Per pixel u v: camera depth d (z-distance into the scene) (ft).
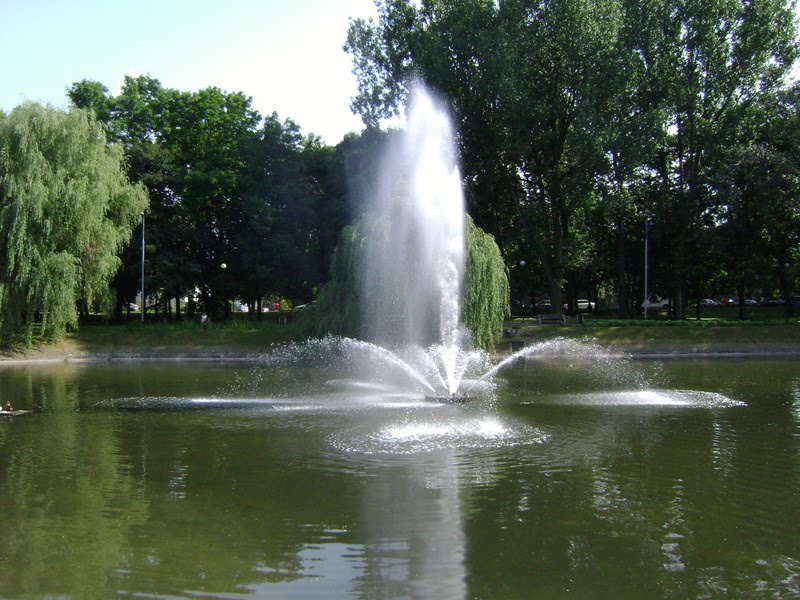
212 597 20.07
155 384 70.90
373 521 26.30
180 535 25.03
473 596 20.04
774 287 147.02
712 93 128.47
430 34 123.24
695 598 19.89
